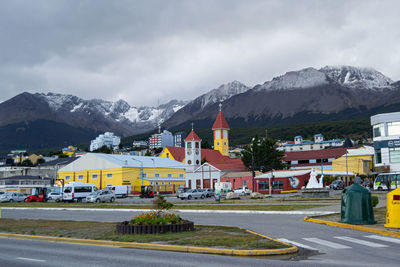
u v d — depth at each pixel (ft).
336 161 298.15
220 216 92.12
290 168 328.08
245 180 263.29
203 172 294.05
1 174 409.49
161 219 59.57
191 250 44.83
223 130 382.63
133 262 38.32
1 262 39.75
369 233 56.59
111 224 73.41
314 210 93.15
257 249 42.45
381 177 190.29
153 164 305.12
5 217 103.60
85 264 37.83
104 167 290.35
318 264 35.47
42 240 59.31
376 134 213.25
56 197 221.05
